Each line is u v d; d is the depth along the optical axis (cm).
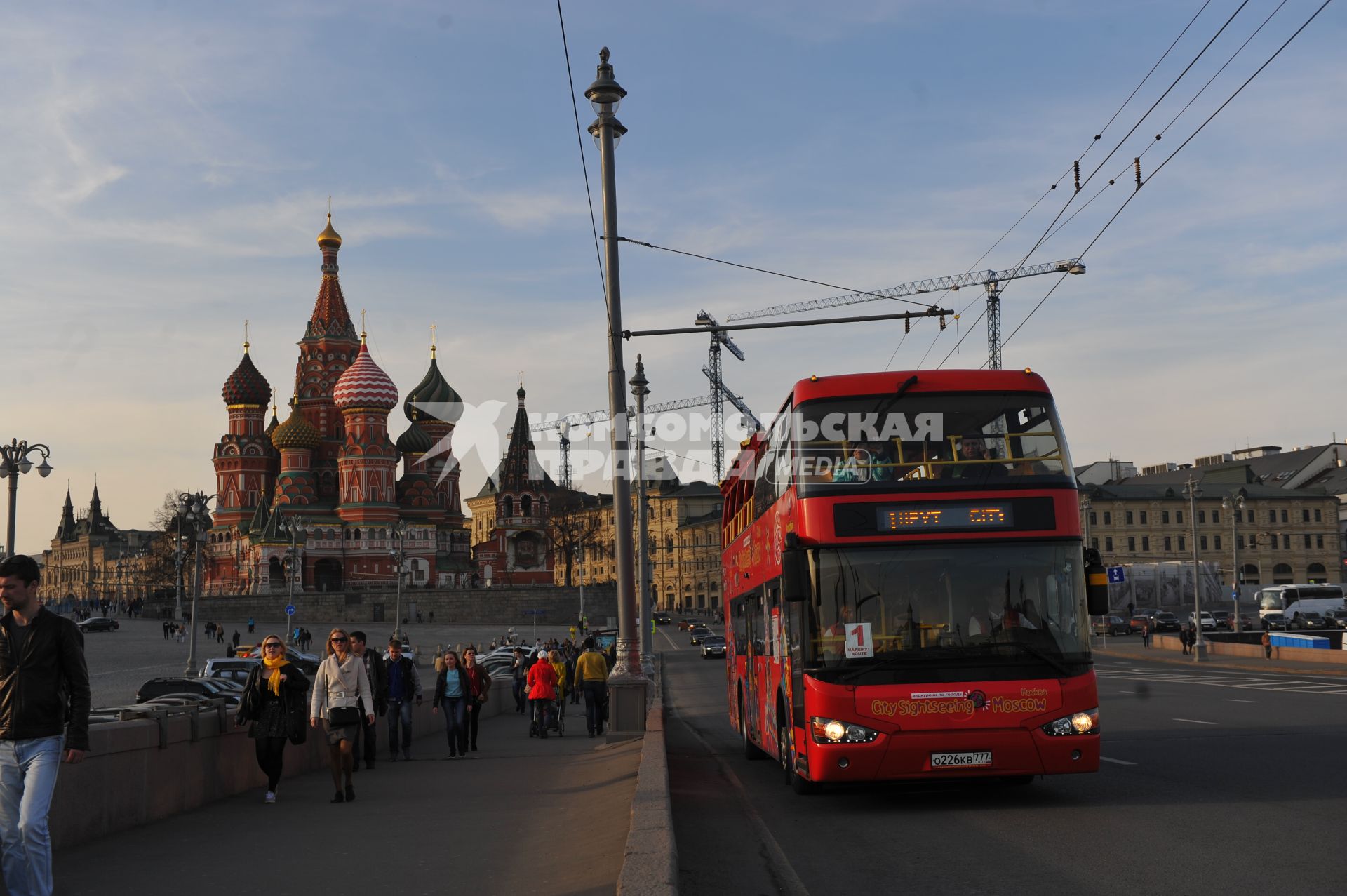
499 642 10006
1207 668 5462
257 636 12075
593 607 14362
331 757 1552
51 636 859
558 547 14900
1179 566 9825
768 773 1780
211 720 1538
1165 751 1783
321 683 1567
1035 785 1460
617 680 2364
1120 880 909
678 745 2356
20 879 838
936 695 1248
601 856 1046
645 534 4259
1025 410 1327
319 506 16425
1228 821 1145
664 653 9606
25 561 859
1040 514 1291
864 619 1269
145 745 1348
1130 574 9794
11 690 843
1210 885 880
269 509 16438
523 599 14250
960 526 1286
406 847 1170
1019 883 915
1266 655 5906
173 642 10994
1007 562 1281
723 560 2355
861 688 1254
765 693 1672
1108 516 13475
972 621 1267
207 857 1133
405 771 2002
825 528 1291
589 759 2084
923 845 1100
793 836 1184
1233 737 1986
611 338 2292
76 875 1052
